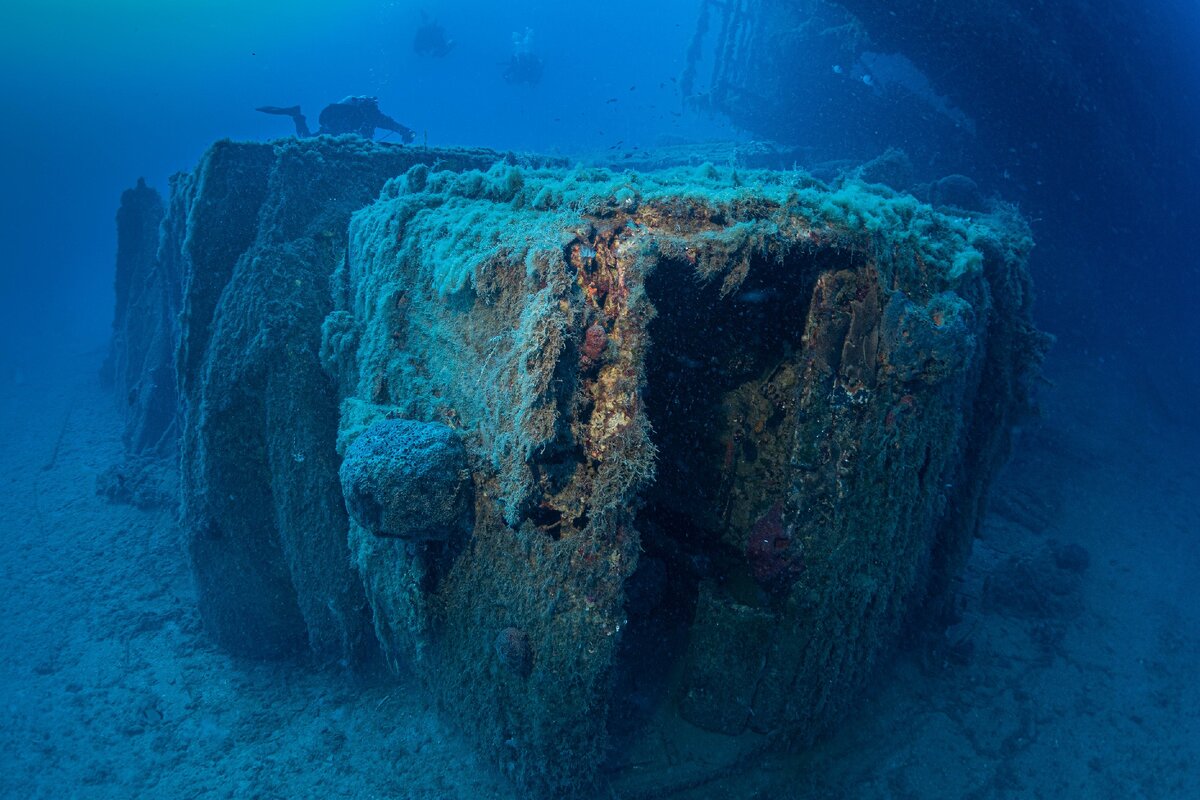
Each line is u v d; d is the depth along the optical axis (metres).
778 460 4.76
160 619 7.06
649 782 4.30
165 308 11.78
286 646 6.11
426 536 3.98
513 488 3.53
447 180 5.38
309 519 5.54
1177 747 5.30
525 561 3.79
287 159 6.45
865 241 3.88
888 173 10.62
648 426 3.53
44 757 5.33
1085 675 6.05
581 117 85.69
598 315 3.53
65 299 52.97
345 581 5.55
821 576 4.23
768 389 4.75
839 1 11.71
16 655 6.68
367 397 4.95
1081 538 8.56
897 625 4.98
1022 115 12.12
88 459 12.62
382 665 5.85
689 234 3.82
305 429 5.59
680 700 4.73
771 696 4.49
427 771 4.77
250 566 5.87
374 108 12.03
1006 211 8.62
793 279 4.22
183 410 6.37
